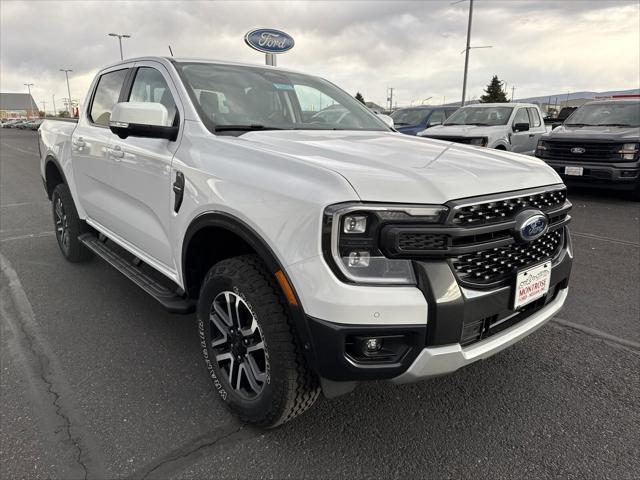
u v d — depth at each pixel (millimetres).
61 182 4910
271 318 2033
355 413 2486
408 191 1860
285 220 1919
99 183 3697
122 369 2898
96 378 2801
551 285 2406
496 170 2225
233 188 2184
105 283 4277
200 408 2527
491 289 2037
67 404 2555
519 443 2270
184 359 3021
